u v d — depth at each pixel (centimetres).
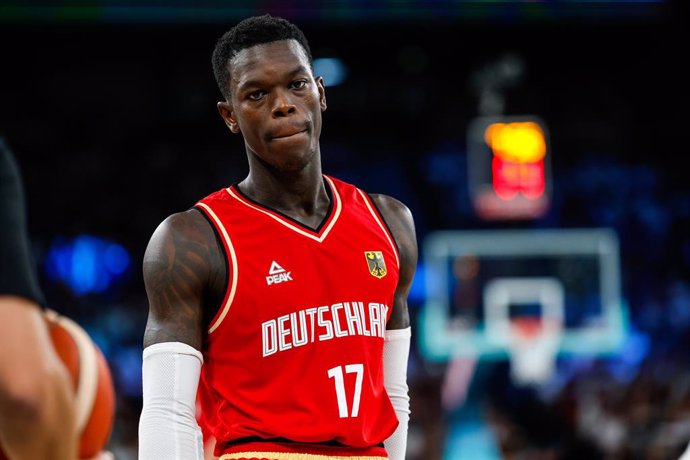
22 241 461
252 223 824
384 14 4000
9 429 433
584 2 4003
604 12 4031
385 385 888
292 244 823
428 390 3409
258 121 809
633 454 2478
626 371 4138
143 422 783
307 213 846
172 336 790
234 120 849
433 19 4081
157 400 784
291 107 805
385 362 889
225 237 816
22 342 436
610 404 2714
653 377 2888
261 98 810
